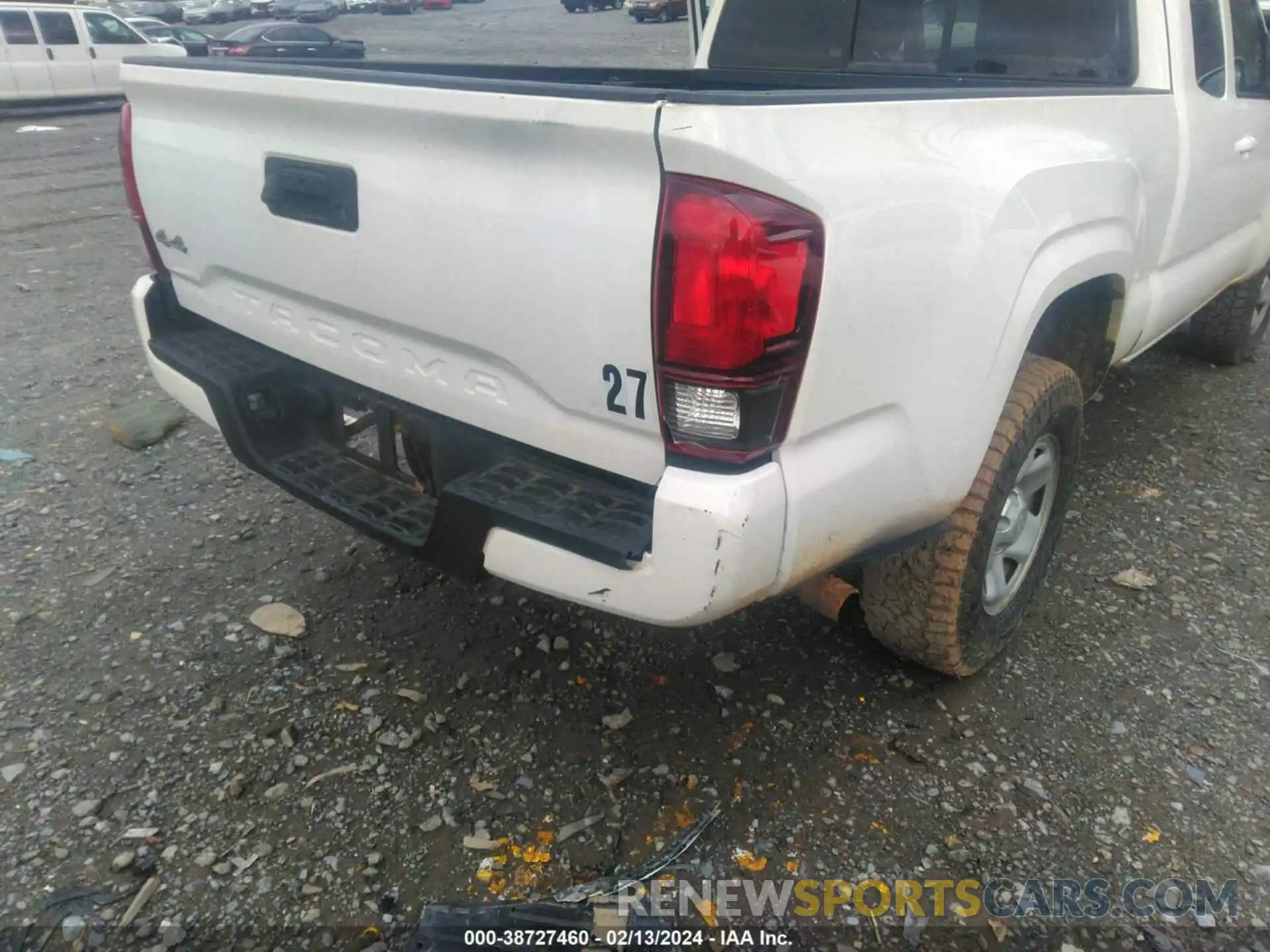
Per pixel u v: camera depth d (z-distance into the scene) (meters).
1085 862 2.27
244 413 2.63
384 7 38.97
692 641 3.00
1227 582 3.32
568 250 1.86
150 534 3.57
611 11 37.09
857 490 2.03
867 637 3.02
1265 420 4.60
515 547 2.01
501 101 1.85
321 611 3.13
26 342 5.60
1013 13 3.33
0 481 3.94
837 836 2.33
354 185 2.20
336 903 2.15
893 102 2.00
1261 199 4.33
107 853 2.26
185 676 2.82
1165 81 3.21
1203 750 2.59
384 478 2.59
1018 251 2.27
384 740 2.60
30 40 15.80
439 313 2.14
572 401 2.00
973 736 2.63
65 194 10.14
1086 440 4.36
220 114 2.49
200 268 2.80
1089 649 2.98
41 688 2.76
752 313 1.71
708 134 1.65
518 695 2.77
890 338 1.99
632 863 2.26
